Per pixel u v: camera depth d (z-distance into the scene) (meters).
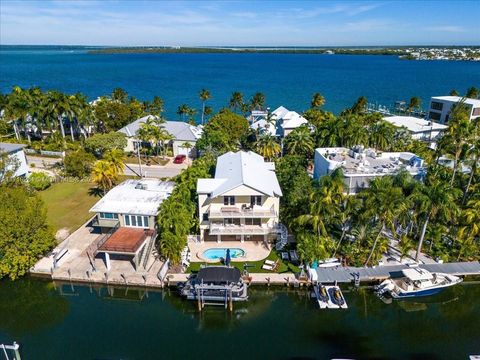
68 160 71.62
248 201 48.56
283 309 40.38
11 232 41.75
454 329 38.06
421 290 40.66
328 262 44.97
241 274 42.16
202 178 52.91
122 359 33.38
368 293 42.25
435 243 48.59
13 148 63.88
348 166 55.88
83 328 37.69
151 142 87.88
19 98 89.25
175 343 35.56
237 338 36.16
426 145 80.94
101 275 43.09
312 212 42.91
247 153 64.69
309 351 34.47
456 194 42.16
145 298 42.06
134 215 48.22
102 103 107.56
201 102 176.75
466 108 98.31
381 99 182.50
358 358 33.78
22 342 35.84
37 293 43.19
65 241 50.22
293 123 94.25
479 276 44.75
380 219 42.06
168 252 43.75
